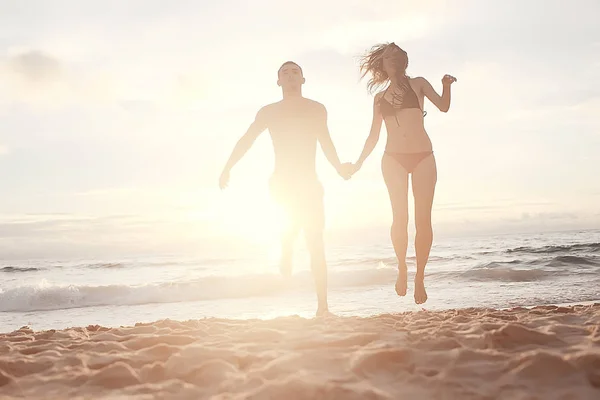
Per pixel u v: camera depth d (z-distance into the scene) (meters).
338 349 2.61
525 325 3.08
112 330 3.65
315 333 3.03
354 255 34.84
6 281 23.19
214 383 2.23
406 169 4.74
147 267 30.73
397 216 4.75
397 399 1.96
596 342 2.50
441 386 2.05
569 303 11.34
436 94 4.73
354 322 3.54
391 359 2.34
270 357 2.52
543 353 2.21
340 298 13.32
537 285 15.07
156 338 3.04
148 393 2.15
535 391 1.99
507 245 41.97
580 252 27.00
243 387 2.13
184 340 3.04
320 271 5.05
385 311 10.77
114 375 2.31
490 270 18.27
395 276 17.62
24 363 2.57
